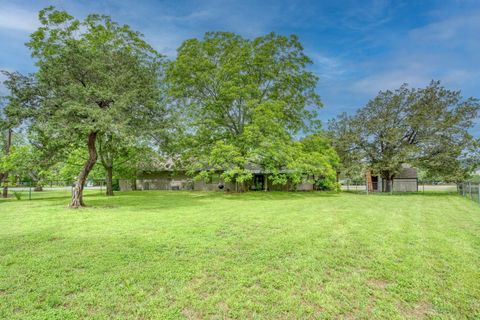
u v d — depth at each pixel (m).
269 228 7.27
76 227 7.42
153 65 14.01
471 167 21.19
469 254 4.90
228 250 5.17
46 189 33.94
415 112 22.67
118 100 11.32
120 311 2.96
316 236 6.31
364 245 5.52
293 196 19.05
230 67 18.64
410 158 22.05
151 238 6.11
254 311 2.97
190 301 3.18
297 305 3.10
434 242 5.75
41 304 3.10
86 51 11.80
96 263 4.43
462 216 9.49
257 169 26.27
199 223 8.02
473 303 3.15
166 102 14.45
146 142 13.72
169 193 22.84
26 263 4.42
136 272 4.03
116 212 10.49
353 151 24.72
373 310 3.00
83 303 3.13
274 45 19.91
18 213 10.34
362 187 34.22
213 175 25.59
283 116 19.61
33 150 16.41
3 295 3.32
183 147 19.19
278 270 4.14
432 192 24.67
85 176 12.80
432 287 3.55
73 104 10.59
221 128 20.66
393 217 9.23
